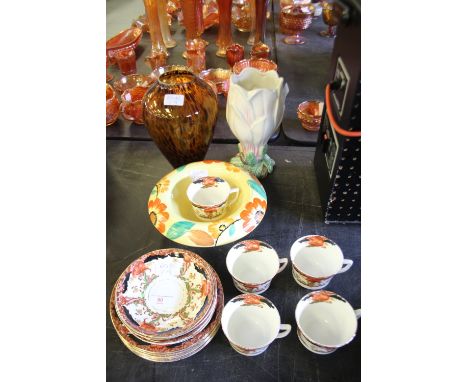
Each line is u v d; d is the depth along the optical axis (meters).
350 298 0.68
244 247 0.70
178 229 0.69
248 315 0.62
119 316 0.57
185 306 0.59
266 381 0.57
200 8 1.48
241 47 1.36
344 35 0.66
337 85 0.70
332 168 0.76
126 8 2.08
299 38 1.64
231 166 0.81
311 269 0.71
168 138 0.81
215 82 1.23
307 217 0.84
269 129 0.81
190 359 0.59
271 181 0.92
